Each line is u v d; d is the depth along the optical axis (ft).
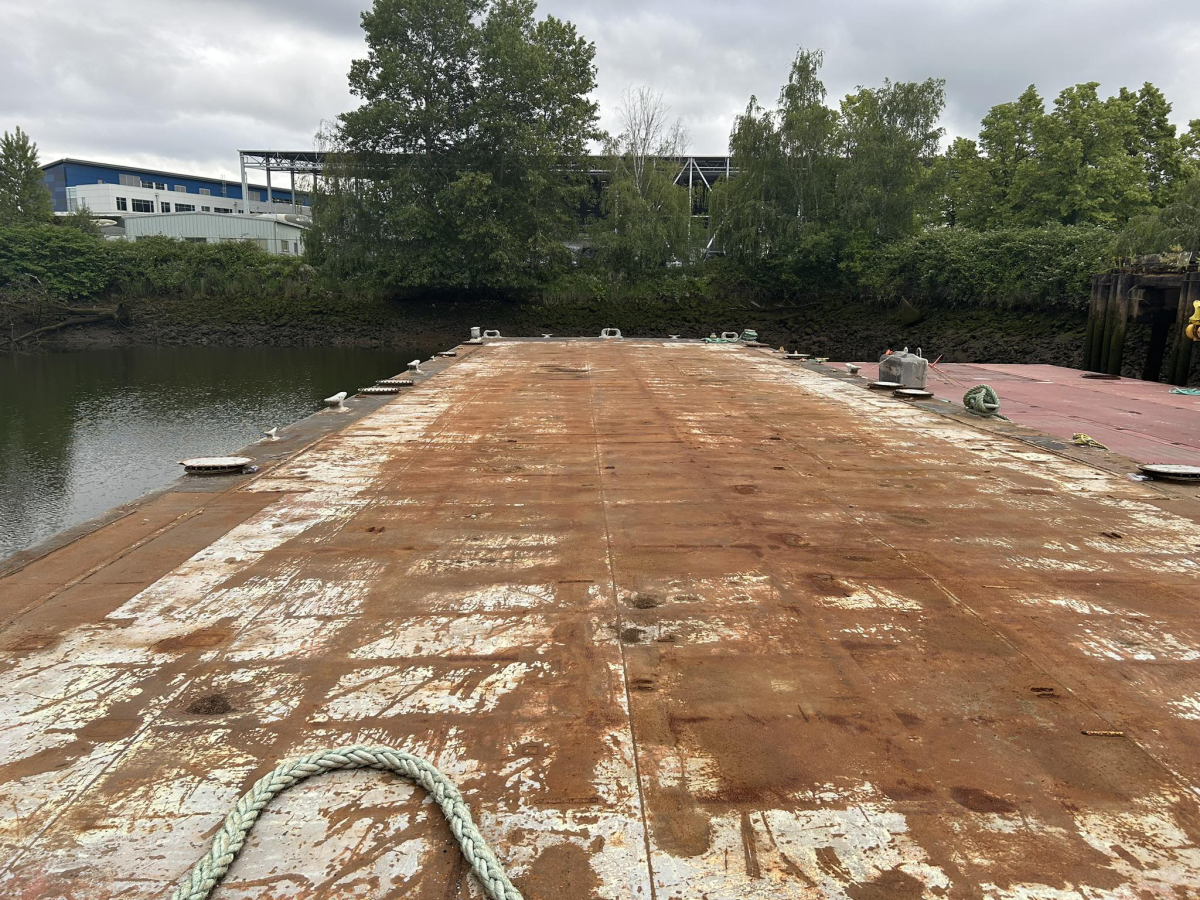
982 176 105.70
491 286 100.89
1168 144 99.14
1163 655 9.97
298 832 6.79
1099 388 41.19
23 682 9.13
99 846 6.65
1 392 66.44
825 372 39.42
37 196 138.51
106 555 13.28
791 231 100.17
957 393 39.63
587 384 34.73
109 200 202.39
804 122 99.86
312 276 113.80
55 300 104.68
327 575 12.43
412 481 18.16
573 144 104.17
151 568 12.70
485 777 7.55
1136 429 29.96
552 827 6.91
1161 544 14.08
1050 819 7.01
